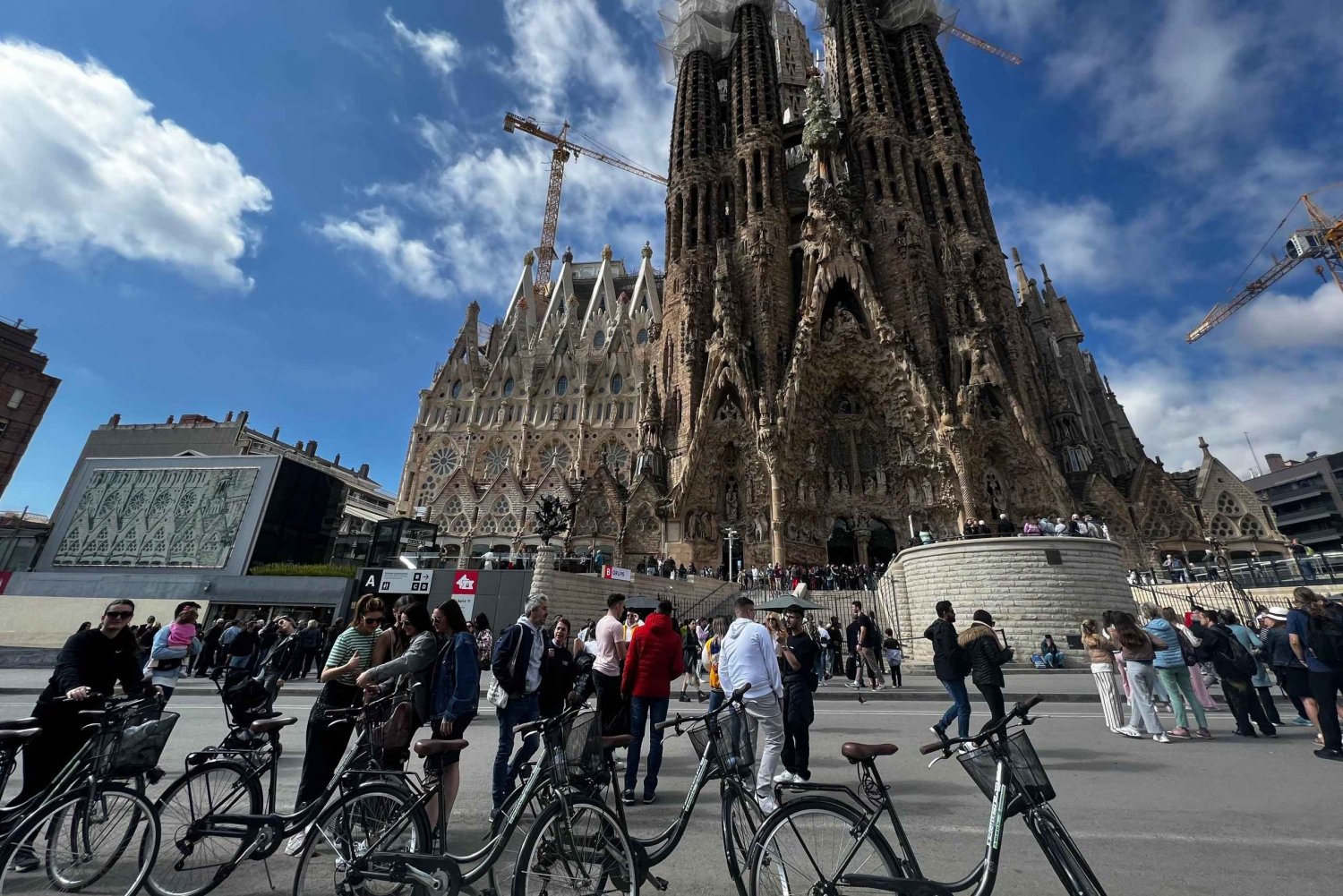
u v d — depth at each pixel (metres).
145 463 47.44
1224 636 12.67
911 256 64.44
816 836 4.96
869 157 72.25
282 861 6.93
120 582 41.91
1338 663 10.26
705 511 55.50
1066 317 79.50
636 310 98.62
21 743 6.63
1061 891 5.64
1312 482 109.62
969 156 71.44
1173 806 7.98
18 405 67.50
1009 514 53.31
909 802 8.40
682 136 79.62
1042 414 60.91
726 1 85.62
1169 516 55.69
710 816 8.12
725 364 59.28
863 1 82.31
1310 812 7.69
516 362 94.88
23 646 39.03
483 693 20.02
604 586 34.50
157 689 7.28
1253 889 5.60
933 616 31.14
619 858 5.32
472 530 73.56
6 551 47.34
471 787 9.74
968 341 57.62
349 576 39.53
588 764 5.59
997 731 5.24
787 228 71.75
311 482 47.91
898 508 55.69
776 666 7.71
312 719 7.05
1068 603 28.52
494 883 5.61
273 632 22.77
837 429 59.38
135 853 6.91
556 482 73.31
